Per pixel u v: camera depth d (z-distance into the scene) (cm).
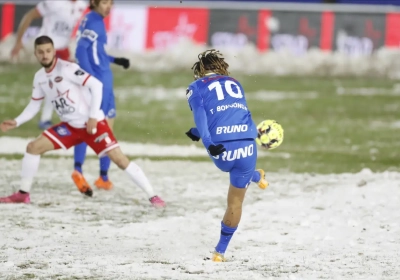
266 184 2686
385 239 2802
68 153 5047
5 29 8906
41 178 4156
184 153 5066
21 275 2269
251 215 3250
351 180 4078
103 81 3847
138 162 4700
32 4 8850
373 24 8569
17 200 3491
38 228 2986
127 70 8731
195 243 2791
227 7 8675
